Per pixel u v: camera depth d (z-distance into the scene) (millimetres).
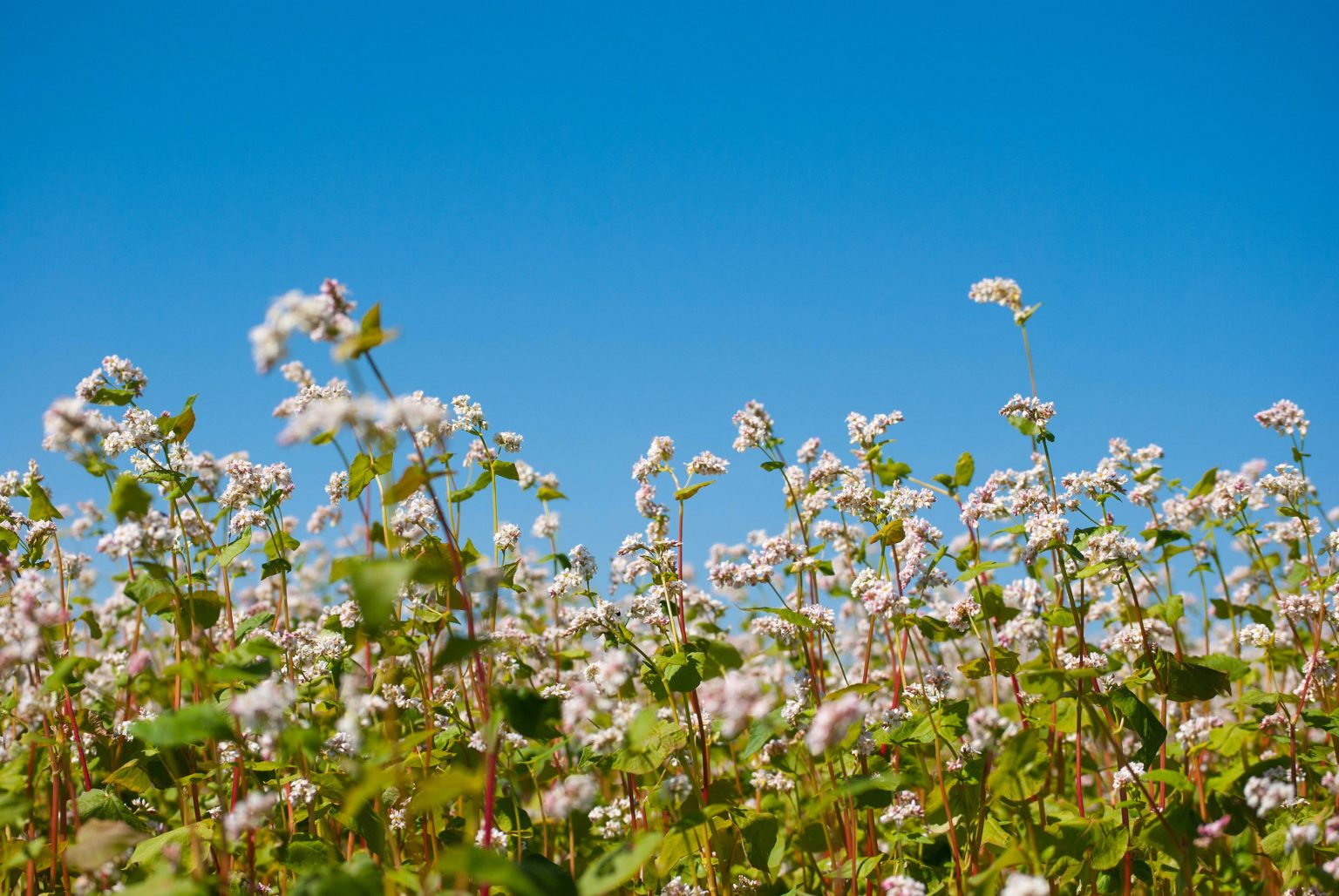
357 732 1129
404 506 1282
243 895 1154
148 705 1291
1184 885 1196
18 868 1208
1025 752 1143
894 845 1213
